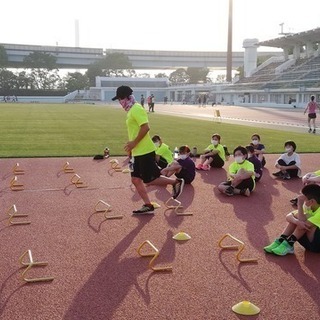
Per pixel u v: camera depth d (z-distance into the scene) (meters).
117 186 9.69
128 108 6.98
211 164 11.98
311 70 66.44
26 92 105.62
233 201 8.45
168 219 7.16
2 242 6.00
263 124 28.83
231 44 101.31
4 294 4.47
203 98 74.56
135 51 130.38
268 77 78.31
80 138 19.22
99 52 128.12
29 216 7.26
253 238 6.30
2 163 12.48
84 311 4.14
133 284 4.72
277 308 4.25
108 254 5.58
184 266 5.23
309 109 22.72
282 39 76.44
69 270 5.07
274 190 9.46
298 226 5.60
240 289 4.64
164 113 45.06
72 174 11.02
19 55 118.06
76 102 97.56
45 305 4.25
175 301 4.36
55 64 116.12
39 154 14.23
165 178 7.62
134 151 7.09
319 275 5.03
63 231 6.49
